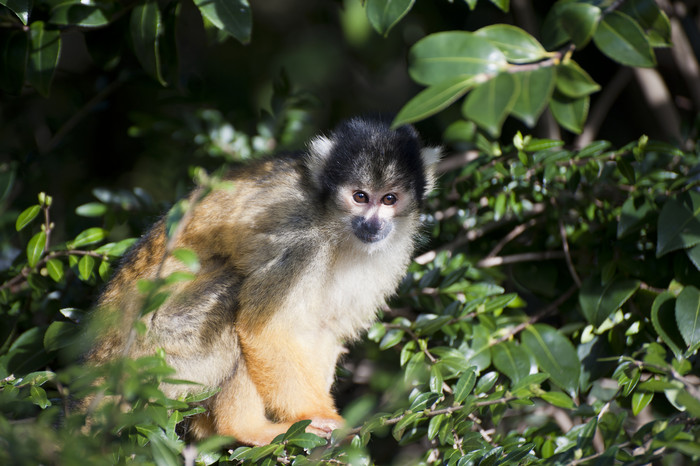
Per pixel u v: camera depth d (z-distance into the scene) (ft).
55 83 52.37
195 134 46.75
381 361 40.73
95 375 20.52
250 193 33.35
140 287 19.92
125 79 46.09
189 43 67.51
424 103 18.95
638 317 32.01
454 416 26.32
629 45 21.57
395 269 36.14
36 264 31.91
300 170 34.37
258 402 33.27
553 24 21.72
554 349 31.27
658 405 34.55
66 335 29.99
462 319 32.14
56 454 20.21
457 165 46.44
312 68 67.00
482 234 39.37
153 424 24.25
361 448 25.58
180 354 32.65
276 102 48.26
